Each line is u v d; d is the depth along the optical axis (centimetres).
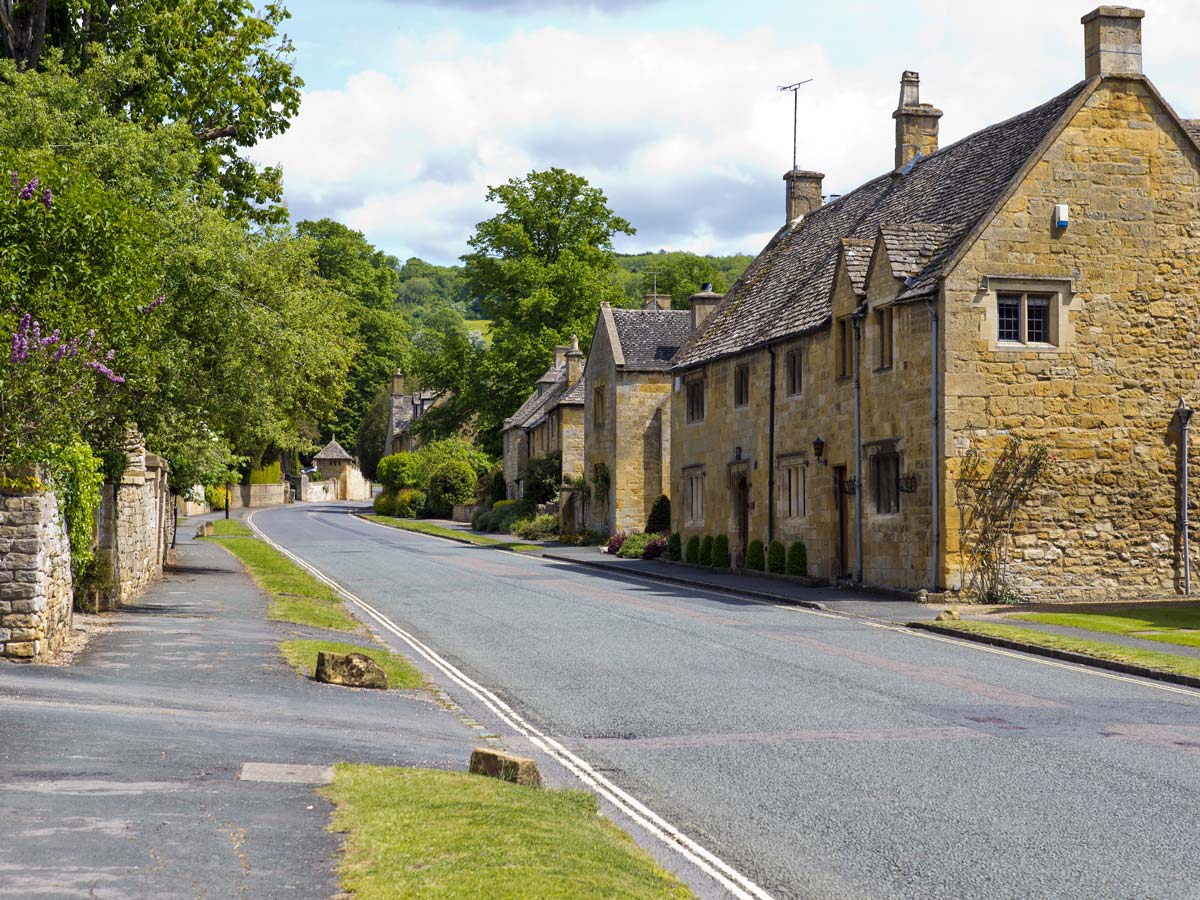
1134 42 2673
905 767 1079
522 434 7275
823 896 743
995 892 747
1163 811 930
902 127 3534
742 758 1119
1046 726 1262
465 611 2433
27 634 1409
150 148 2289
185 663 1498
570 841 763
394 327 11194
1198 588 2659
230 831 740
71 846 687
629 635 2030
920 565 2605
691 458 3959
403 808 818
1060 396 2595
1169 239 2667
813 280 3391
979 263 2566
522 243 7494
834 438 2978
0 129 2195
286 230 2825
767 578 3231
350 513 9006
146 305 1906
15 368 1491
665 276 9756
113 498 2078
